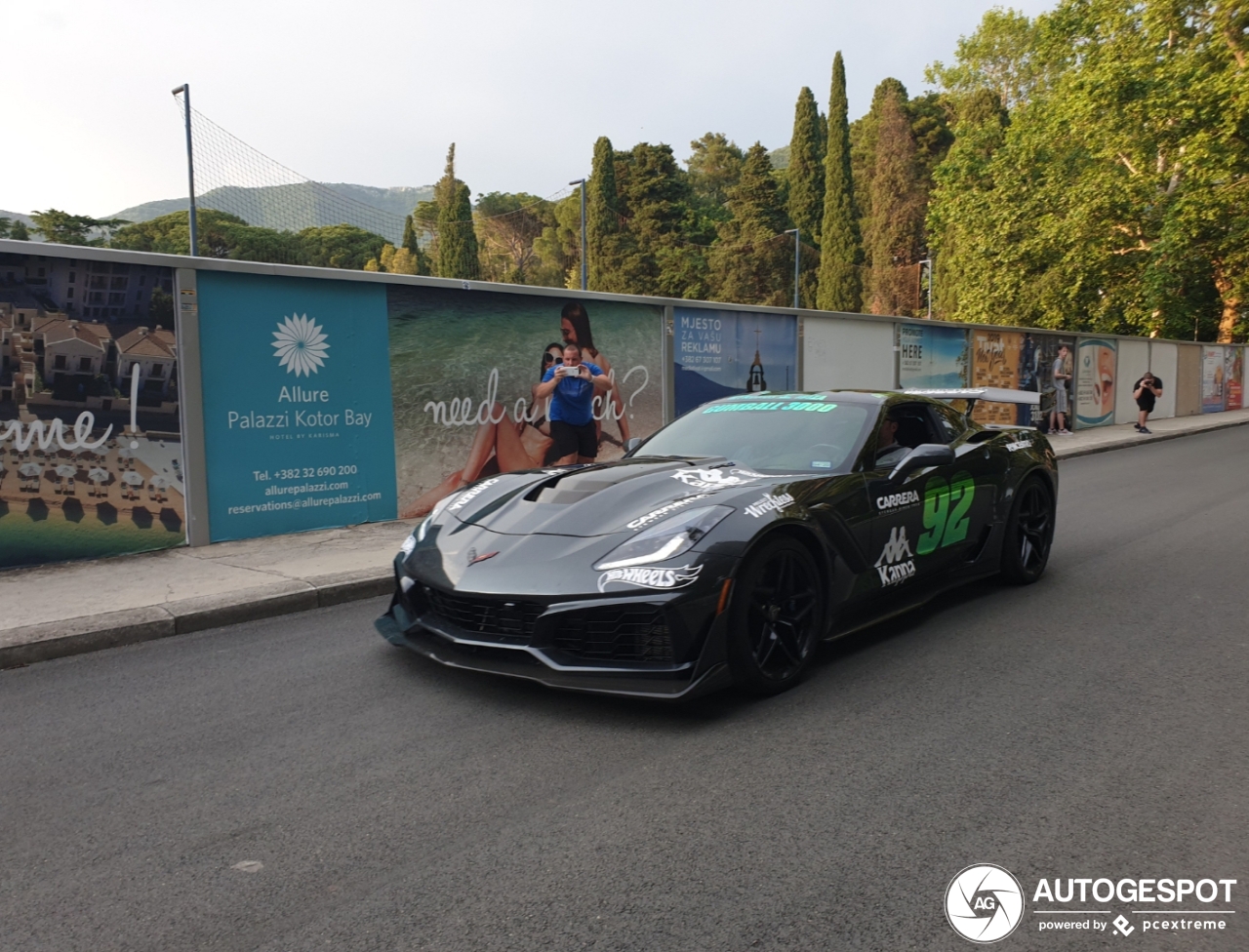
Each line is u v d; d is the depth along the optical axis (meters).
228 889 2.17
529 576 3.29
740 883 2.18
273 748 3.06
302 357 7.13
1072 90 27.83
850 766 2.88
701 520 3.34
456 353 8.21
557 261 74.81
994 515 5.15
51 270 5.86
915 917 2.04
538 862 2.28
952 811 2.58
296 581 5.36
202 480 6.58
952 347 15.52
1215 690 3.63
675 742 3.07
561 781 2.77
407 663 4.02
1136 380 22.09
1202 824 2.51
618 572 3.20
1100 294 29.84
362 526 7.53
